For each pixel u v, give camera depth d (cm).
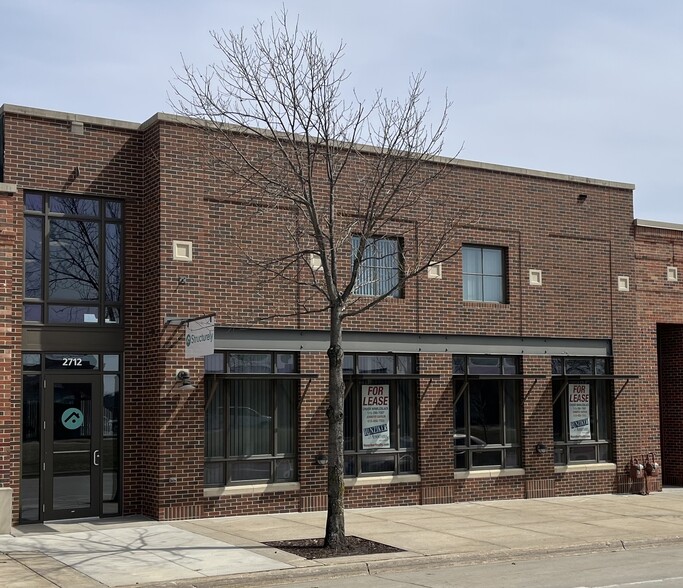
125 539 1516
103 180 1800
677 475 2517
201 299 1792
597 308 2338
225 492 1783
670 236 2516
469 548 1471
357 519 1784
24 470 1683
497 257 2217
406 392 2050
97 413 1761
